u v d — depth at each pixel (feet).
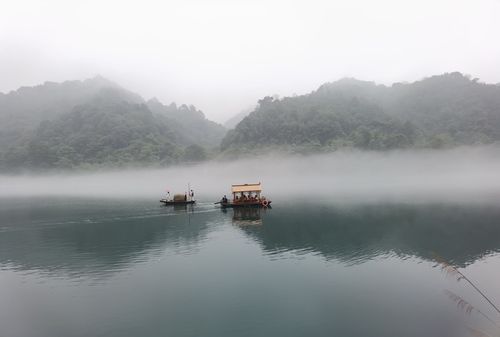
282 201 304.71
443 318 89.92
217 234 181.78
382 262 132.16
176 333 84.43
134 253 149.38
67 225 211.41
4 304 101.09
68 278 120.47
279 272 122.93
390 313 92.68
